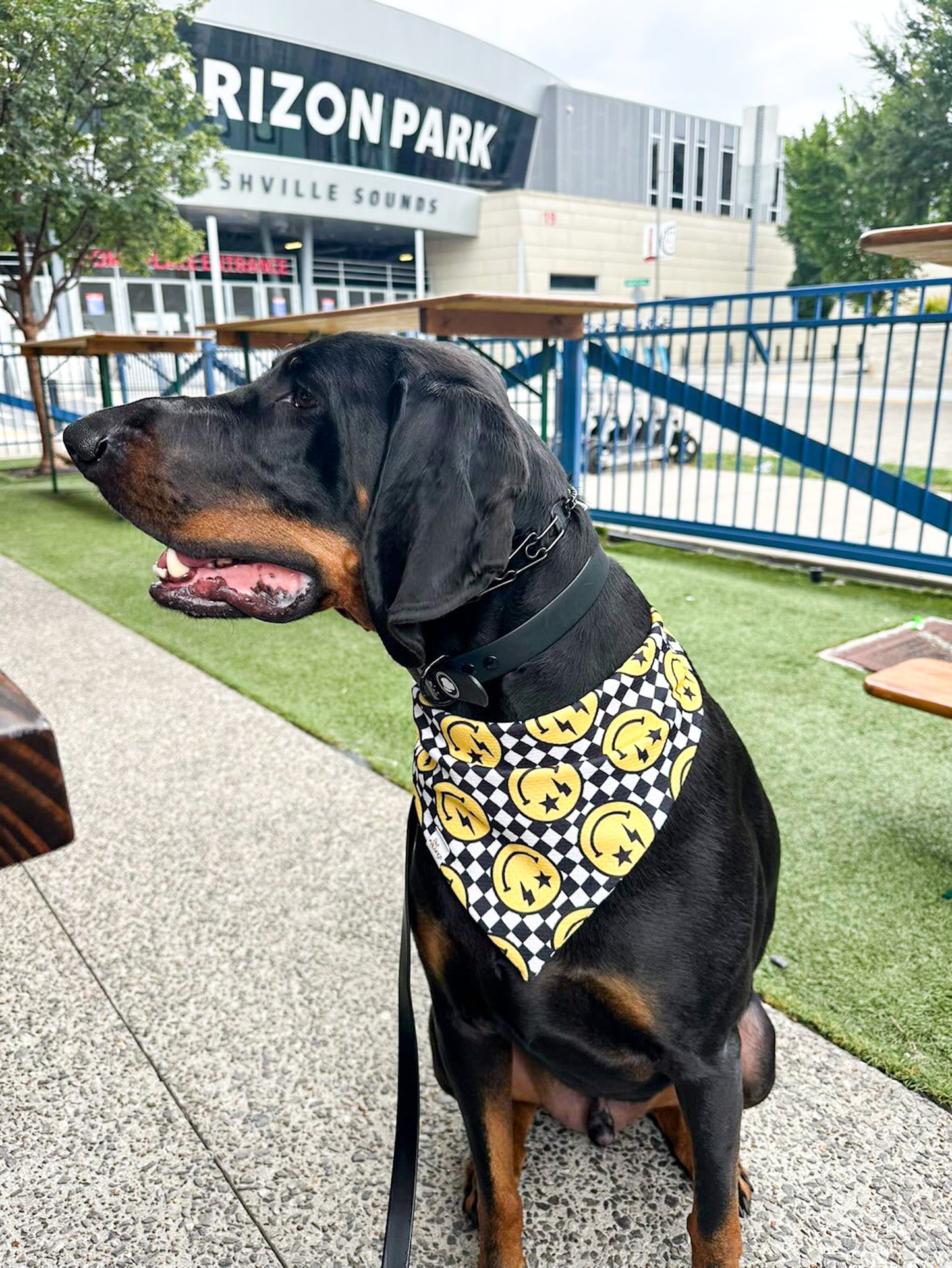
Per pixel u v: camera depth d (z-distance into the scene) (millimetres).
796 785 3299
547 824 1406
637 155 42156
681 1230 1693
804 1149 1832
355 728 3896
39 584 6410
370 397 1480
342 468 1501
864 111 27156
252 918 2631
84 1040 2184
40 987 2371
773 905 1751
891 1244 1632
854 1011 2186
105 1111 1979
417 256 35688
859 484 5840
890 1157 1808
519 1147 1771
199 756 3676
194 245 12562
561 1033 1475
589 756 1410
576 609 1433
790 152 29453
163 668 4715
